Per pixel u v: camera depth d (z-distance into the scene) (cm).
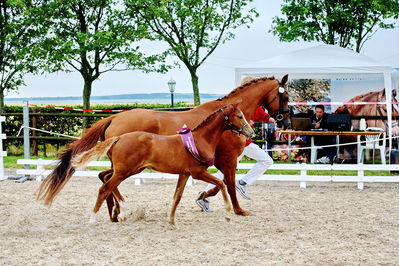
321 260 481
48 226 628
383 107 1271
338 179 950
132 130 634
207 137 611
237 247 527
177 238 567
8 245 535
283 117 734
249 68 1208
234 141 665
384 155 1158
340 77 1217
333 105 1300
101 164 1029
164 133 642
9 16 1627
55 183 598
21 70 1600
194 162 600
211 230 607
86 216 687
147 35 1566
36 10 1486
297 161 1286
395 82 1313
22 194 859
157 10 1511
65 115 1387
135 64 1568
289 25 1588
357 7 1520
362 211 723
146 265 465
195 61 1714
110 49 1534
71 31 1570
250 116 719
